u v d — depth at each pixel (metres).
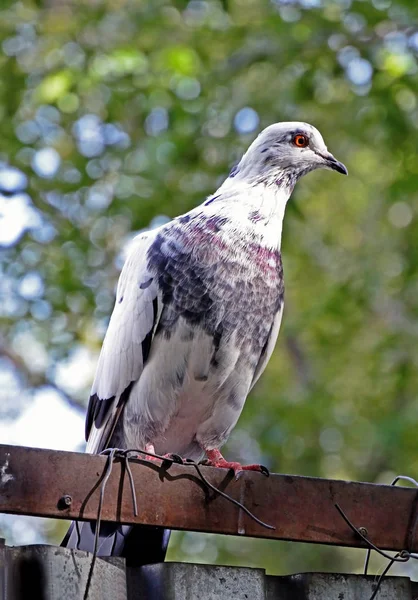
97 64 13.21
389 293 14.88
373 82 13.07
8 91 13.52
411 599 5.11
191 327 6.71
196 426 7.08
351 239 16.17
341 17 13.21
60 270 13.69
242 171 7.57
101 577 4.62
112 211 13.45
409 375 14.04
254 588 4.82
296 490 5.05
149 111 13.23
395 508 5.15
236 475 4.97
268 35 13.29
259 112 13.50
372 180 15.77
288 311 15.59
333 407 14.95
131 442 7.00
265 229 7.08
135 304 6.84
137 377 6.87
